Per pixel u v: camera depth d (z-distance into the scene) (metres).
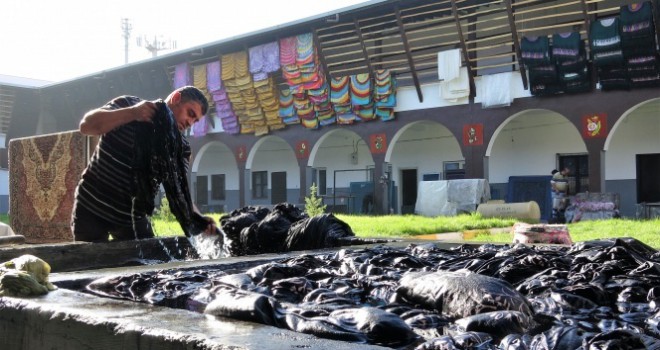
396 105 21.11
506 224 14.03
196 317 1.88
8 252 3.83
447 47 21.16
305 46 21.66
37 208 6.66
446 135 23.30
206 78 24.55
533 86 18.06
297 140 23.67
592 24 16.39
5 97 30.95
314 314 2.08
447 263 3.35
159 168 4.32
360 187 24.48
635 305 2.42
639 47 15.91
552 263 3.18
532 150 21.39
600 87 17.27
